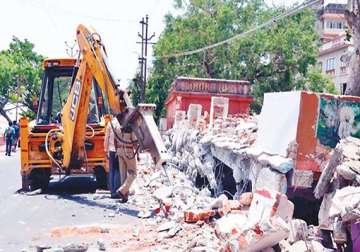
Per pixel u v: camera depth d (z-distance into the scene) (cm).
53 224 913
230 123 1361
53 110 1396
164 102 4131
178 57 3834
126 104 998
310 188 746
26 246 748
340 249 591
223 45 3650
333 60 4378
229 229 629
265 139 886
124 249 714
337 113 755
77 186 1439
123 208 1075
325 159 746
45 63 1384
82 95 1188
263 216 606
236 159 999
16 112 5269
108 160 1270
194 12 3850
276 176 758
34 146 1320
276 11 3694
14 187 1443
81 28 1145
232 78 3691
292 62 3581
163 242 743
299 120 749
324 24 5512
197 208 918
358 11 1031
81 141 1241
